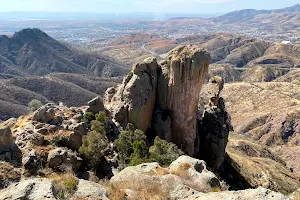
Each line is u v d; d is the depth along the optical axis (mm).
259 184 68562
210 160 61844
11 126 40438
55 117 41969
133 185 22938
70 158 31375
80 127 38406
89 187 21031
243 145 117562
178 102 56656
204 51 55719
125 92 55094
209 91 68250
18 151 30000
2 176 25359
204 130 63344
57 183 20375
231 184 61031
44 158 30500
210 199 18422
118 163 38438
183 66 54969
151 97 56750
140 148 40656
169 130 56594
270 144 186750
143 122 55000
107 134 47375
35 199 17203
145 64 57625
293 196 17984
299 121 196500
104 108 52719
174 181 23469
